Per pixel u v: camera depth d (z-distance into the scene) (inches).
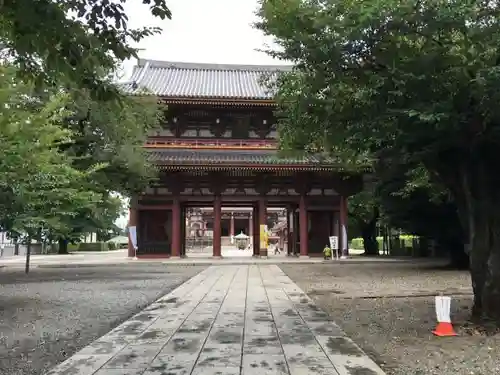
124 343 353.1
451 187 459.2
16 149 480.1
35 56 315.0
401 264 1289.4
